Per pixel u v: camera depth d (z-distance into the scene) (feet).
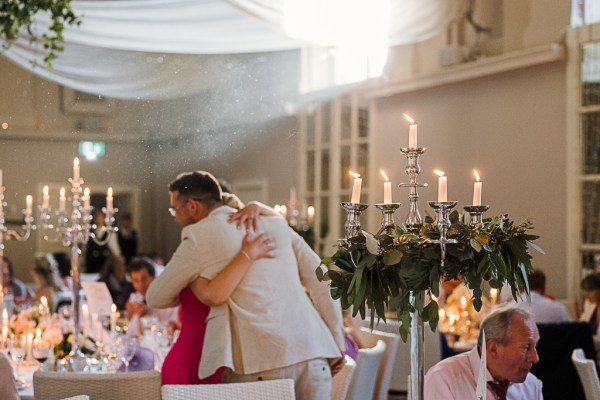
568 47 32.40
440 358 22.48
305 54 41.60
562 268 32.83
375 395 19.86
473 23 35.12
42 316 20.77
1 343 19.61
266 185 43.50
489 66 34.24
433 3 35.24
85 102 48.52
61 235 19.30
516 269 9.70
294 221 42.04
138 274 23.59
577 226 32.30
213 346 14.42
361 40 37.22
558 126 32.81
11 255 50.01
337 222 41.39
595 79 31.86
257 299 14.52
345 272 9.76
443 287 25.85
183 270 14.61
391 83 38.17
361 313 9.51
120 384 13.32
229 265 14.51
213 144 40.19
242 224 14.90
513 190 34.30
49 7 21.59
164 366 14.99
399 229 9.73
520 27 33.81
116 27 36.65
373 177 39.34
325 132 41.75
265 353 14.40
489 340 12.19
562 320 23.68
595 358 19.80
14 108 48.91
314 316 14.88
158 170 29.43
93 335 19.72
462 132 35.83
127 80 40.27
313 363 14.56
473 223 9.76
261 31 37.19
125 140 45.96
